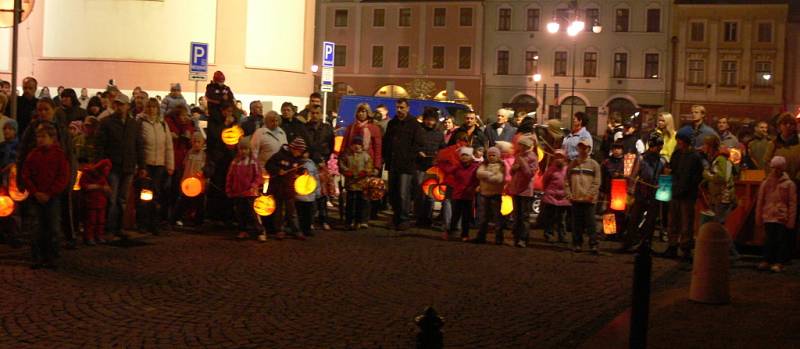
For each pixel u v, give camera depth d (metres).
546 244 14.77
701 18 70.31
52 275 10.51
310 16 35.09
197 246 13.15
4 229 12.48
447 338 8.13
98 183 12.92
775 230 12.70
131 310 8.84
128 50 30.77
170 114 15.42
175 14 30.92
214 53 31.50
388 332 8.27
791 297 10.53
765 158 13.73
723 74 70.50
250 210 13.85
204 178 14.82
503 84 73.38
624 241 14.21
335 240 14.24
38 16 31.23
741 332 8.62
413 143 15.73
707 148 13.62
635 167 14.35
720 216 13.56
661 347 8.01
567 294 10.47
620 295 10.52
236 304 9.30
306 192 13.95
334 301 9.61
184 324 8.35
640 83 71.38
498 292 10.44
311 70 35.50
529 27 72.81
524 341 8.13
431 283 10.84
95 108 15.55
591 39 71.88
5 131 12.53
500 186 14.38
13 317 8.39
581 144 13.84
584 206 13.90
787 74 70.38
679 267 13.00
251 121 16.41
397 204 15.75
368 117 15.86
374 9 75.00
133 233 14.24
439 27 73.94
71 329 8.01
